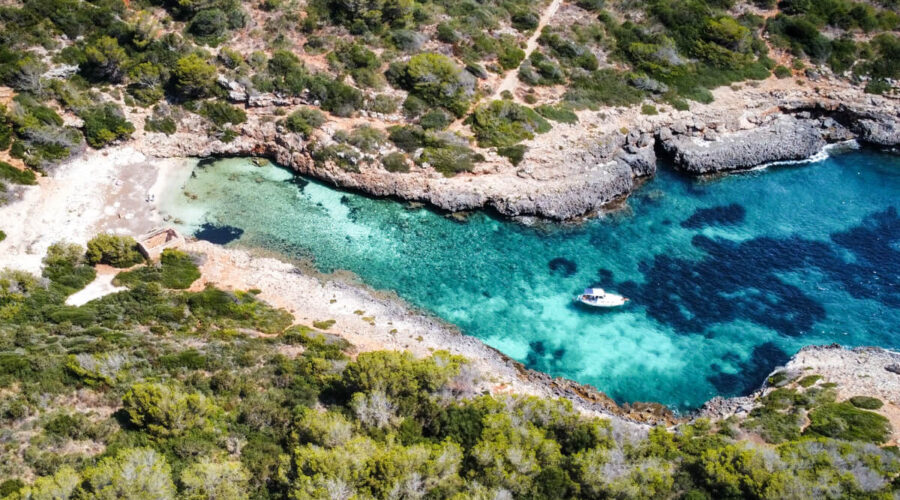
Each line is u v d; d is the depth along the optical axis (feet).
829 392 172.45
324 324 191.62
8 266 200.85
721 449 142.61
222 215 233.14
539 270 222.28
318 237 228.22
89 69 257.34
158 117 255.91
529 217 239.71
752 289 216.95
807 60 300.20
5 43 254.47
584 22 303.48
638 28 299.58
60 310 181.16
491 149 254.06
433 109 263.29
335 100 261.03
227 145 255.50
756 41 303.07
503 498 129.59
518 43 291.99
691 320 206.08
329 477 129.18
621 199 252.42
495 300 210.59
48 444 135.85
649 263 226.38
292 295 202.90
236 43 274.36
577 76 284.00
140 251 209.36
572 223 240.73
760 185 261.24
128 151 249.55
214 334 177.27
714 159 263.70
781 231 240.32
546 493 133.08
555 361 192.75
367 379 154.51
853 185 261.65
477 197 240.12
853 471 134.82
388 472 130.11
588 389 183.83
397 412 152.76
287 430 147.64
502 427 144.87
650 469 136.67
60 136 238.48
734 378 188.96
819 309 209.67
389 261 221.66
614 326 203.62
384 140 251.80
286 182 249.34
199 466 128.88
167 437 140.36
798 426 161.17
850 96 285.64
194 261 209.15
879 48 301.02
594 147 257.96
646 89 282.36
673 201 253.24
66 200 228.43
